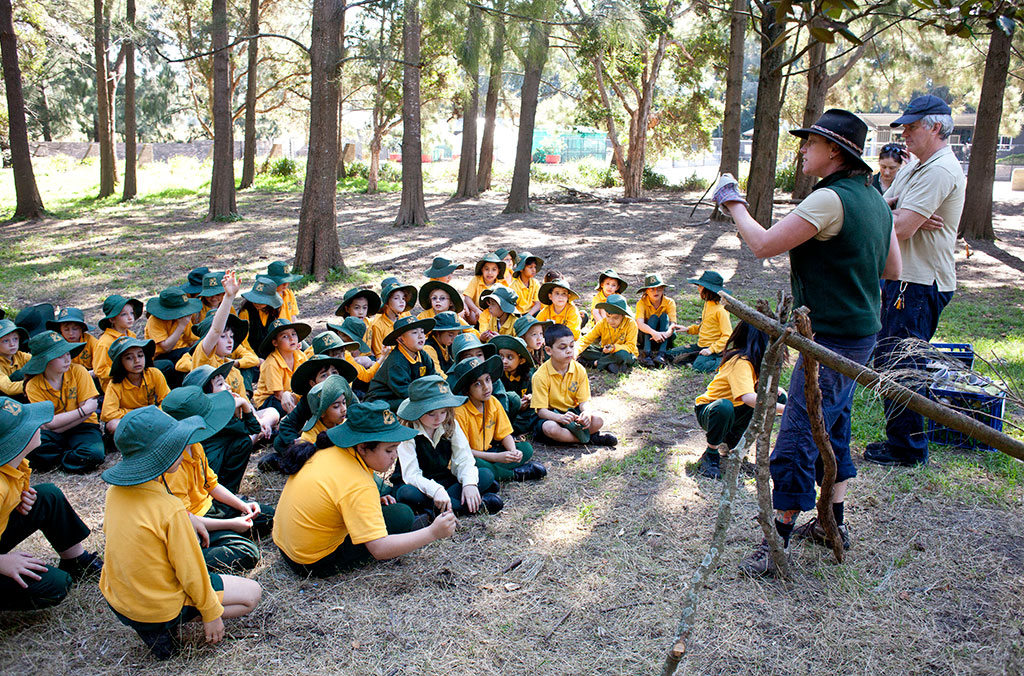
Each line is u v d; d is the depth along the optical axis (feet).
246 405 16.81
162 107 160.76
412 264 42.37
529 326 20.63
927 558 12.34
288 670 10.20
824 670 9.99
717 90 99.30
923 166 14.57
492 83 77.66
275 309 22.34
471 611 11.39
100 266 41.88
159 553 9.97
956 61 70.95
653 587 11.85
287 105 117.29
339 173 101.50
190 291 23.65
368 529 11.68
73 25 81.82
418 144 57.06
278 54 93.76
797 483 11.71
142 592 9.96
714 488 15.19
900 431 15.55
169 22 89.20
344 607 11.53
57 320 19.70
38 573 11.14
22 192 61.93
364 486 11.91
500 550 13.10
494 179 96.89
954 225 15.20
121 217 63.82
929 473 15.23
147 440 9.97
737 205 10.84
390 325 22.71
